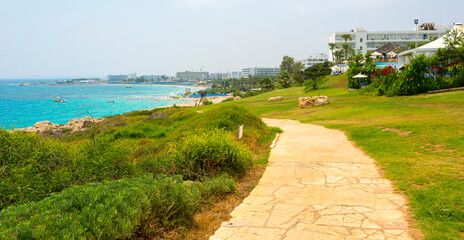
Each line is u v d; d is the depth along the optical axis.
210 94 190.88
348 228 4.49
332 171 7.89
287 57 189.12
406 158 8.23
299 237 4.26
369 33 128.12
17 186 5.01
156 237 4.29
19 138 6.37
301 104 29.84
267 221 4.89
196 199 5.39
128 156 6.81
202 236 4.51
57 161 6.28
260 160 9.41
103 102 144.25
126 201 4.05
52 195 4.33
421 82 23.66
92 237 3.30
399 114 15.66
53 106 119.00
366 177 7.15
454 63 25.25
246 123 14.48
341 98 33.62
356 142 11.62
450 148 8.51
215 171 7.50
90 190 4.19
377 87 29.38
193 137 8.51
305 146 11.54
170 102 144.00
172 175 6.78
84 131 20.31
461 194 5.26
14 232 2.97
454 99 18.64
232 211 5.43
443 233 4.05
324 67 109.88
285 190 6.53
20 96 194.62
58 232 3.09
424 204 5.10
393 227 4.44
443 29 124.62
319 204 5.57
